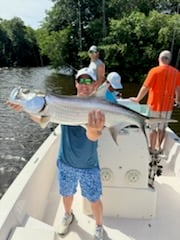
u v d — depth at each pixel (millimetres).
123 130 2617
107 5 25797
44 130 10398
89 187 2354
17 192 2396
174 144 4047
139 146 2633
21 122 11328
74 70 26266
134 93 18797
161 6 25219
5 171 7441
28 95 1801
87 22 25594
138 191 2705
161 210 2906
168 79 4074
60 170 2412
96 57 4453
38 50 42344
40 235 2047
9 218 2115
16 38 41844
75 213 2779
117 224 2682
